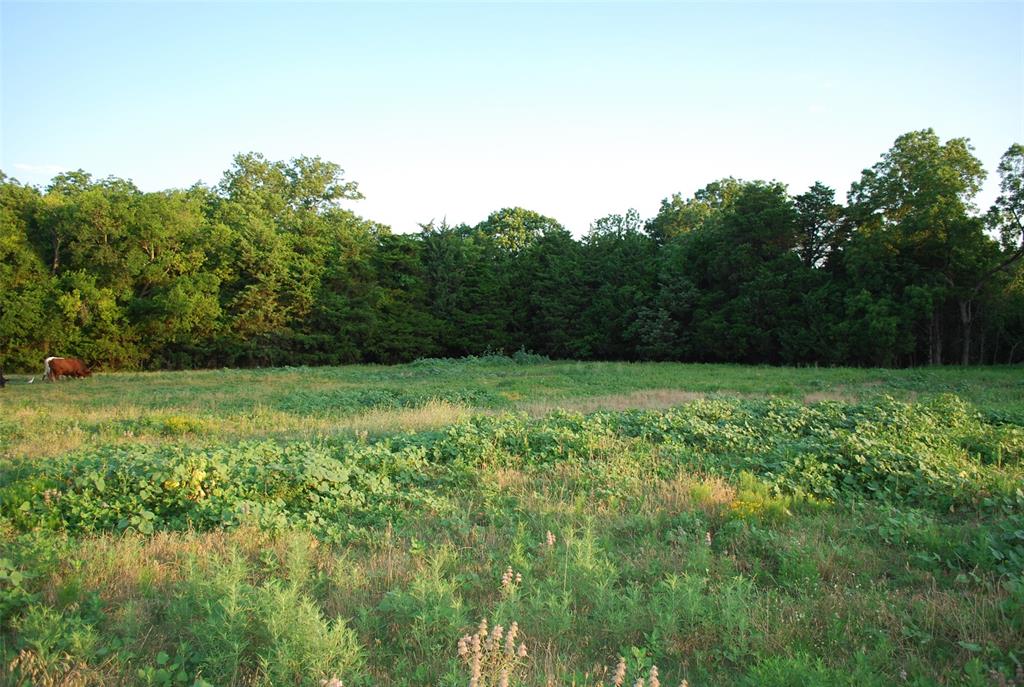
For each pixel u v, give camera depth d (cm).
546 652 465
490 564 630
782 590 577
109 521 741
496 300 5038
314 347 4456
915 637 488
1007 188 3350
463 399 1909
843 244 3978
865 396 1877
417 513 787
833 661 451
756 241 4094
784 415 1298
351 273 4759
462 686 410
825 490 858
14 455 1096
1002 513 754
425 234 5175
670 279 4391
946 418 1246
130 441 1239
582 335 4784
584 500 816
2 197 3888
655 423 1207
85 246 3797
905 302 3347
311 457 923
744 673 448
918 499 829
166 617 519
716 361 4206
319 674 419
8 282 3616
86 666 445
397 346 4675
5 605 520
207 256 4272
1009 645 472
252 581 591
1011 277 3419
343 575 588
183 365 4141
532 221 6606
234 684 429
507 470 965
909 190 3478
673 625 483
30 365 3634
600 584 537
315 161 5759
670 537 684
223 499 796
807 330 3638
